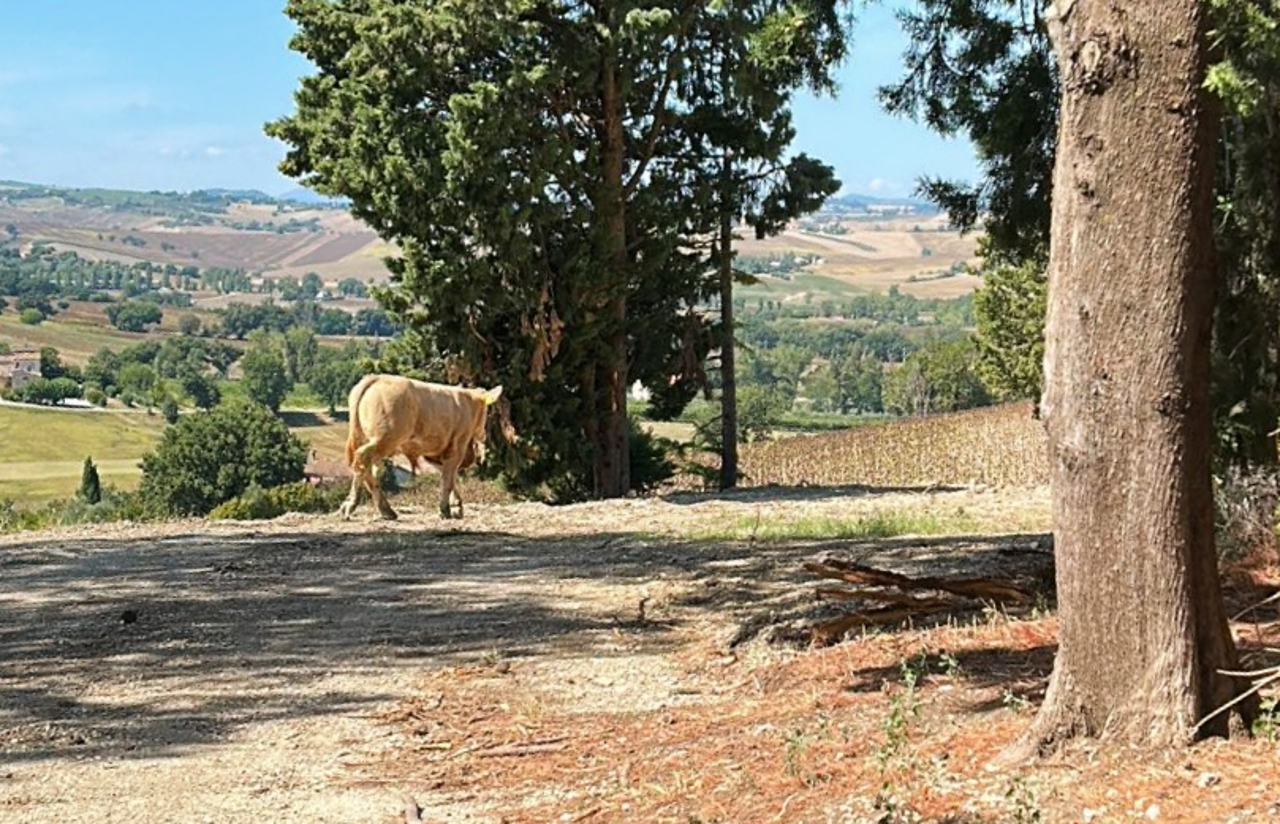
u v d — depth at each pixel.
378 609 13.39
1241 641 8.33
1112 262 5.96
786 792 6.54
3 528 24.17
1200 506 6.07
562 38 25.05
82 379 113.94
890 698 7.57
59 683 10.56
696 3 24.81
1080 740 6.14
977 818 5.62
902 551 14.46
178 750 8.69
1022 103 11.91
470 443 22.27
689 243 28.36
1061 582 6.22
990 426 43.47
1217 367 10.52
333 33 25.88
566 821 6.86
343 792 7.71
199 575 15.56
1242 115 7.40
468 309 25.39
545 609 13.15
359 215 25.00
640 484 30.16
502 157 24.06
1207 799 5.45
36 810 7.39
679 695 9.77
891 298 162.75
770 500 23.23
